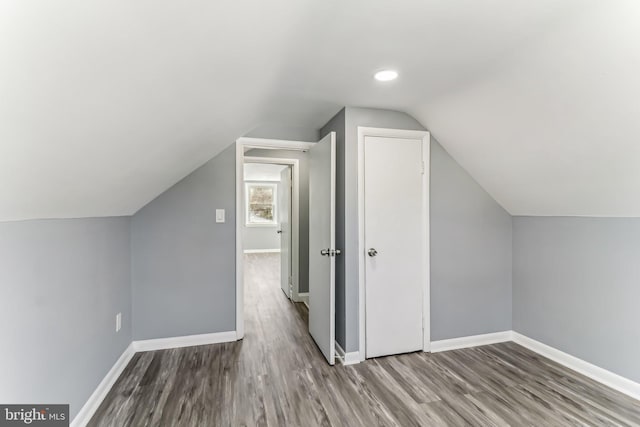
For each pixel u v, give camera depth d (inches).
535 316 108.9
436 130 105.1
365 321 102.1
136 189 81.4
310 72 74.1
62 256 62.2
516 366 97.8
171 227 107.4
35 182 42.8
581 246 94.6
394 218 104.8
